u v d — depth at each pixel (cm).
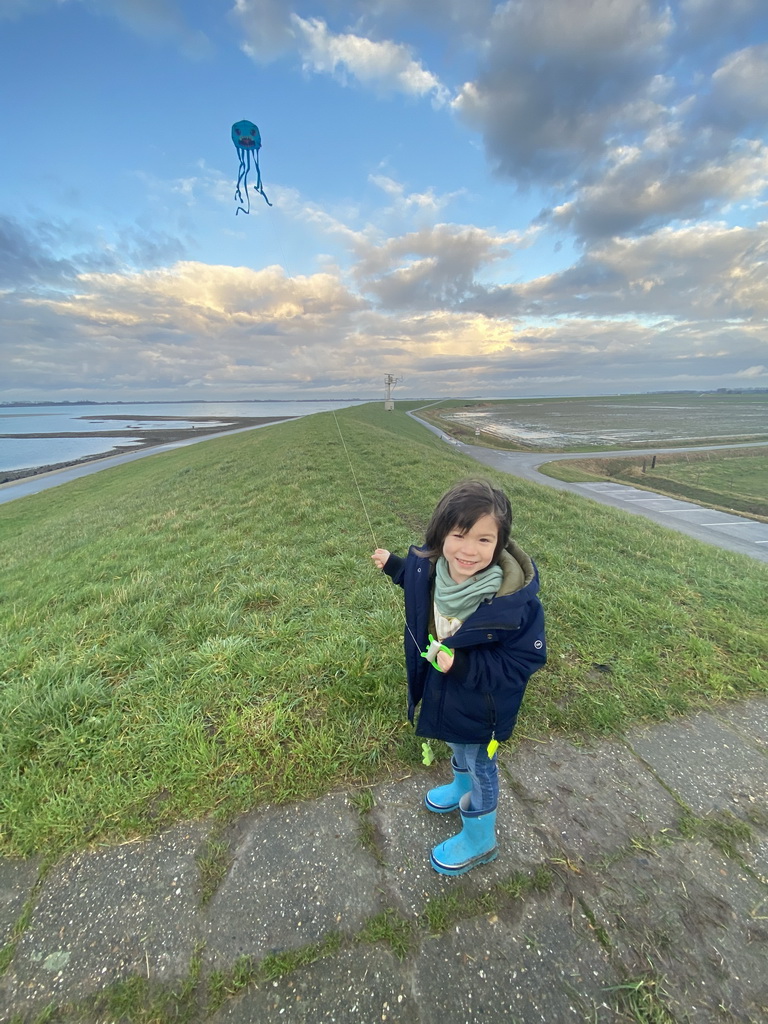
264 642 341
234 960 155
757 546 1605
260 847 193
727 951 158
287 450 1636
